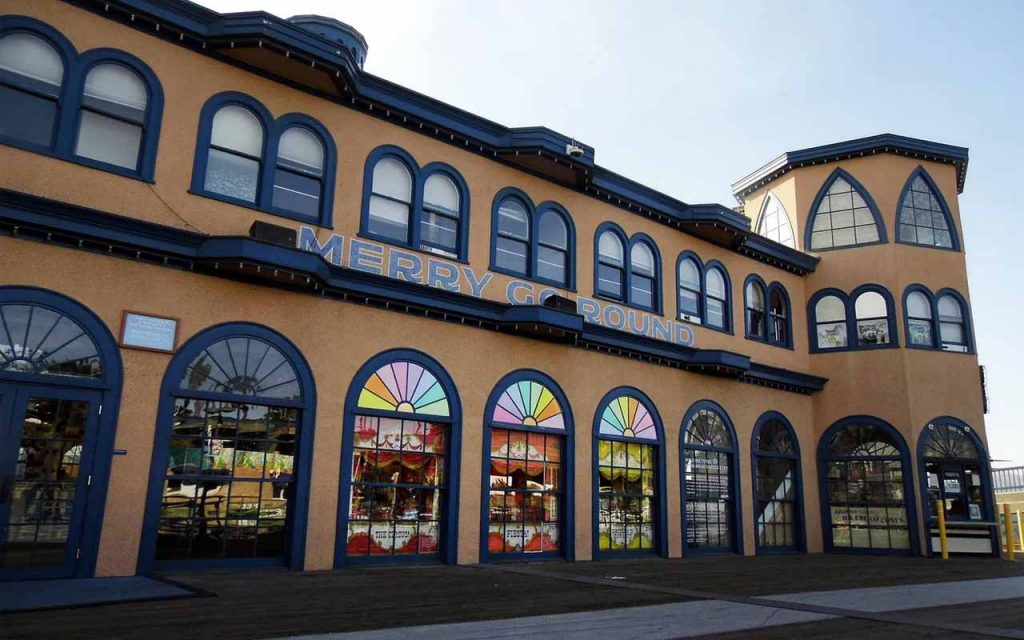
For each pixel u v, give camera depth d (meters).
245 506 10.93
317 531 11.35
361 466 12.10
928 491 19.16
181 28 11.08
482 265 14.04
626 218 16.89
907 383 19.62
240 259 10.57
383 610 7.89
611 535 15.31
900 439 19.47
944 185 21.61
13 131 9.74
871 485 19.66
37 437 9.38
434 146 13.80
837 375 20.58
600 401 15.52
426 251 13.27
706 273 18.58
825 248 21.47
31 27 9.95
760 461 19.03
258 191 11.66
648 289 17.14
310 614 7.50
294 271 11.02
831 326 20.98
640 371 16.45
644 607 8.63
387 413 12.39
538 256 15.05
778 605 9.18
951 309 20.80
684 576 12.36
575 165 15.02
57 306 9.67
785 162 22.31
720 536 17.53
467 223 13.95
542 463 14.46
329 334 11.97
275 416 11.34
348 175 12.59
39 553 9.23
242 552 10.83
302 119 12.23
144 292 10.37
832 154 21.58
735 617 8.17
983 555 18.47
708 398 17.86
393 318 12.76
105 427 9.83
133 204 10.45
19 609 7.24
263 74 11.91
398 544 12.36
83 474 9.61
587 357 15.48
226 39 11.27
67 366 9.68
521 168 15.00
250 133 11.75
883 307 20.41
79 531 9.51
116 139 10.54
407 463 12.63
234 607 7.80
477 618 7.57
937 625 8.16
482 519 13.24
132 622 6.85
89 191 10.12
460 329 13.57
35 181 9.72
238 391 10.96
